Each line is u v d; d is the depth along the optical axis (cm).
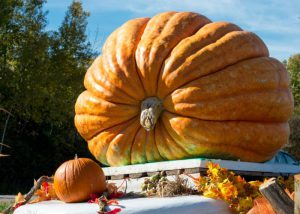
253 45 577
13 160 2666
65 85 2892
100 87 604
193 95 547
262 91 565
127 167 602
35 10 2700
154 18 615
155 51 567
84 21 2969
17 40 2689
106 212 459
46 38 2652
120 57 588
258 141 567
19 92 2608
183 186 533
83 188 535
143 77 570
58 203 545
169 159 591
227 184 493
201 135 550
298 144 2131
